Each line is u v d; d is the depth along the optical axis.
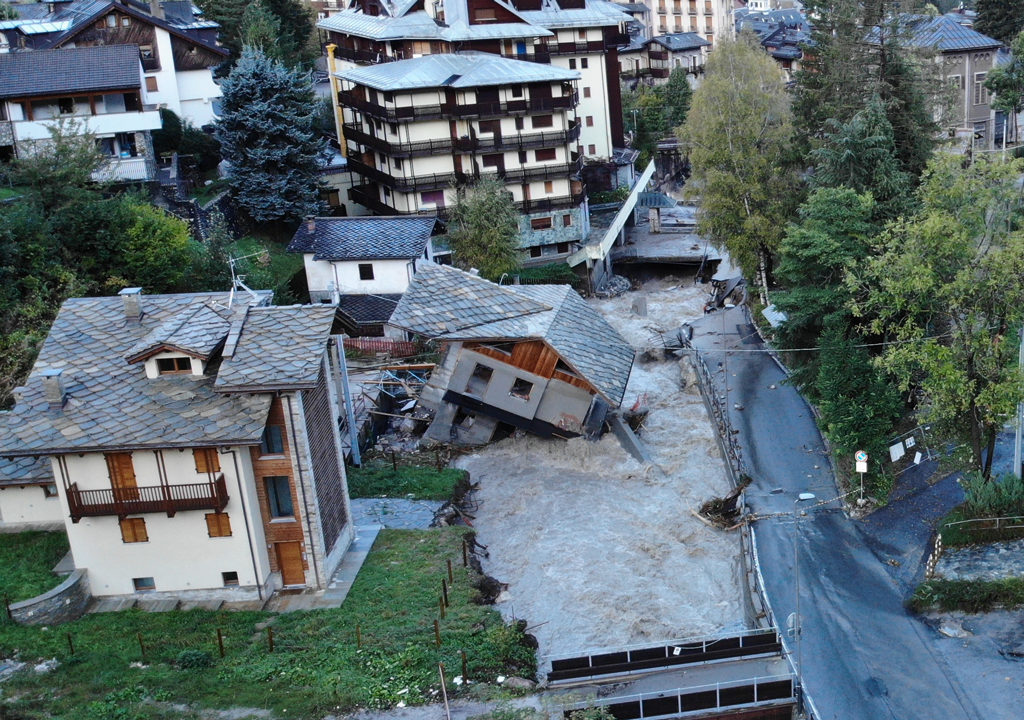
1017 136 105.56
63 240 64.56
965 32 107.94
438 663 39.72
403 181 87.19
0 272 58.59
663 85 132.62
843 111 72.38
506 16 97.62
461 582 45.66
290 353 43.47
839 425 51.19
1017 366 44.38
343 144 99.44
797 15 189.38
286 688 38.56
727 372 69.00
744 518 50.78
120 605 43.91
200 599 44.19
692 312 84.06
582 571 48.12
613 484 56.56
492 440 62.69
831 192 58.09
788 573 46.22
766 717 37.12
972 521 45.91
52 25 95.00
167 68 89.62
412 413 65.38
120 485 42.78
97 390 44.00
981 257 45.09
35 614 41.97
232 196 84.50
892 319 57.00
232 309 46.28
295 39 117.81
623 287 92.00
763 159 76.00
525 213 89.81
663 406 65.88
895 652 40.47
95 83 75.00
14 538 46.97
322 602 44.16
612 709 36.66
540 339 59.25
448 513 52.88
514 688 38.44
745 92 77.12
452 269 65.38
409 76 85.56
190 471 42.59
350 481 55.94
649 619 44.03
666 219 107.62
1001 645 40.06
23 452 41.50
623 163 102.75
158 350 43.62
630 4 162.50
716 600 45.44
